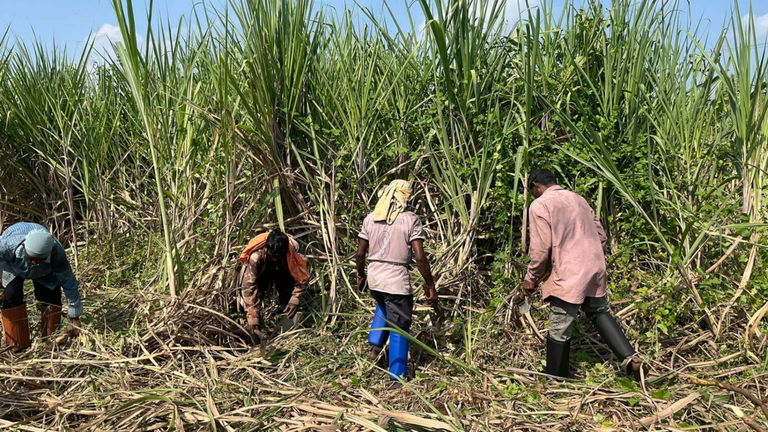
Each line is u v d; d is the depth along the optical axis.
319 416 3.34
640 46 5.09
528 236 5.11
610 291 4.78
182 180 5.35
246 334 4.71
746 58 4.58
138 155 6.58
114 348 4.31
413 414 3.30
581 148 4.96
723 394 3.53
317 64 5.53
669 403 3.40
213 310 4.52
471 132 5.24
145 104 4.45
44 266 4.31
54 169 6.95
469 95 5.17
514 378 3.98
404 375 4.10
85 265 6.17
